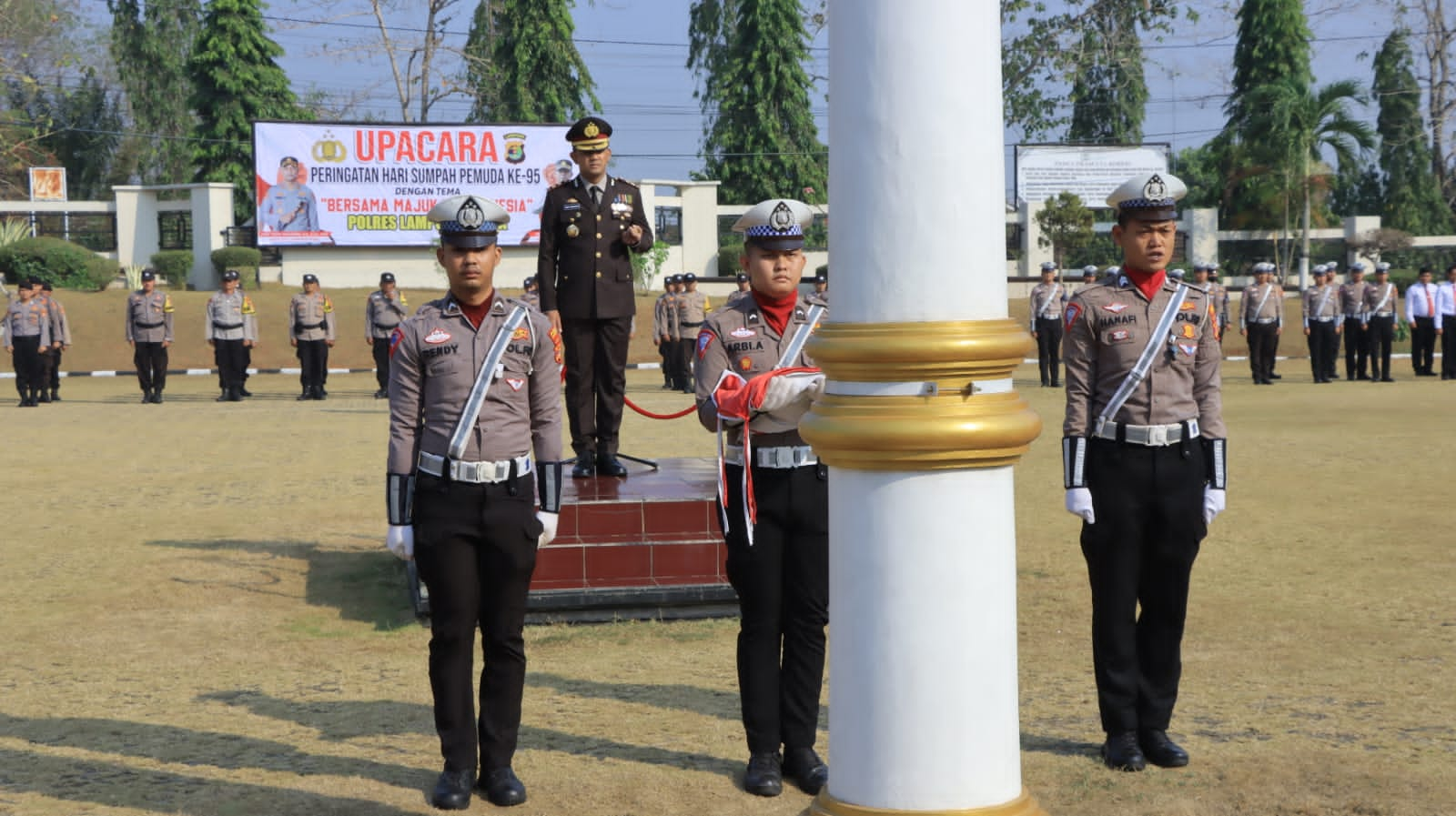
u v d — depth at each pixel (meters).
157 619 7.33
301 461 13.52
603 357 8.00
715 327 4.91
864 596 2.61
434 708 4.86
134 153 59.72
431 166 35.12
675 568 7.20
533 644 6.75
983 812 2.58
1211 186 45.75
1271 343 22.98
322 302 22.25
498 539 4.52
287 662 6.48
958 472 2.57
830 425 2.60
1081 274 40.50
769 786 4.59
